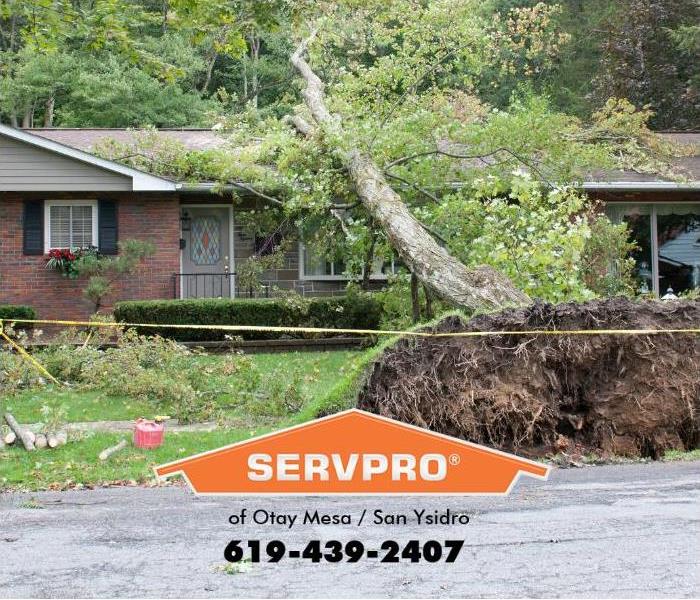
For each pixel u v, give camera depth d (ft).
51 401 34.24
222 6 43.14
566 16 103.14
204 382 35.04
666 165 50.70
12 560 16.35
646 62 92.27
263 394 34.40
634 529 17.83
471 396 25.89
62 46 95.09
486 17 95.76
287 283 58.70
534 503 20.22
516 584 14.56
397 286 44.60
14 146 53.21
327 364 41.65
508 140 42.83
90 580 15.12
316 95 51.52
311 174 45.57
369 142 42.57
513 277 35.63
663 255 61.72
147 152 56.44
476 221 40.19
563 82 101.86
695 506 19.76
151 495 22.16
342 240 47.29
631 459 25.96
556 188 41.22
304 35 58.49
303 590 14.51
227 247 58.23
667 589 14.19
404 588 14.51
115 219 55.42
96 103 94.17
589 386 26.61
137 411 32.83
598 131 47.21
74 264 53.52
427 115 43.45
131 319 48.32
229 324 48.60
